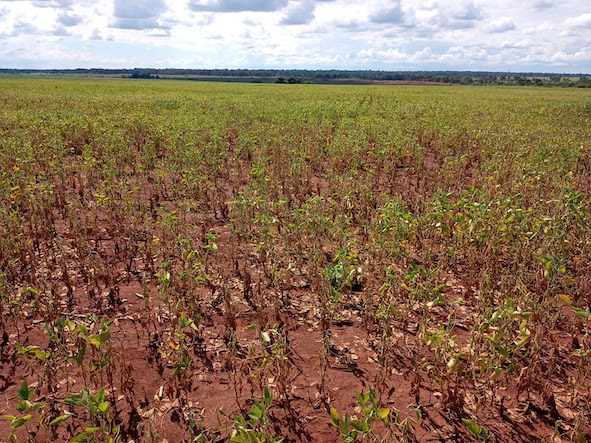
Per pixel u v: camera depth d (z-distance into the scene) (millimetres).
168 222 5848
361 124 14469
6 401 3301
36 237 5887
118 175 8672
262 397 3408
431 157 11961
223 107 21297
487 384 3469
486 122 16594
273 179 8602
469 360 3617
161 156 11211
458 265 5574
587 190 8383
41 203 6914
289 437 3043
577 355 3910
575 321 4293
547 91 55125
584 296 4633
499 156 10047
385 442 2930
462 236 5629
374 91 44562
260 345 4012
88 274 5086
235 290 4898
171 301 4605
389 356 3910
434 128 14227
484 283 4707
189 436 3020
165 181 8844
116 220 6438
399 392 3480
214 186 8594
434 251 5859
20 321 4238
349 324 4371
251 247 5973
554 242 5109
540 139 12406
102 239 6094
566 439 3045
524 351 3949
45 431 3045
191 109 20047
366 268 5246
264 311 4547
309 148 11367
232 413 3248
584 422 2895
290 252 5805
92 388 3443
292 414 3252
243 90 44438
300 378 3621
